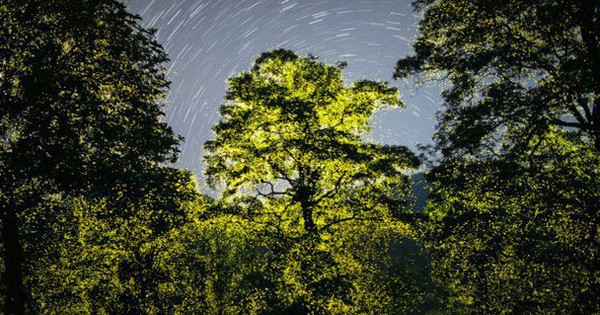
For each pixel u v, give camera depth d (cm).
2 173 1057
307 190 1877
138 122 1349
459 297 2422
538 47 1362
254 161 1808
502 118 1427
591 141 1439
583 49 1227
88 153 1234
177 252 2411
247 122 1831
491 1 1348
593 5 1197
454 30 1507
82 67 1295
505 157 1453
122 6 1375
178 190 1858
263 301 1814
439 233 1883
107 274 2133
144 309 2195
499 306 1867
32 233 1619
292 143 1708
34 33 1225
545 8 1238
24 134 1116
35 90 1055
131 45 1377
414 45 1628
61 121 1145
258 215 1845
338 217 1920
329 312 1752
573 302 1402
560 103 1278
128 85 1377
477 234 1691
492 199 1650
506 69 1429
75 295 2061
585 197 1297
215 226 1942
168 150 1424
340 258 1833
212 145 1866
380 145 1869
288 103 1731
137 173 1392
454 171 1614
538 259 1439
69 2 1279
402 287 1870
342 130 1961
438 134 1577
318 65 1942
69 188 1188
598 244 1315
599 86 1168
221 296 2525
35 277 1839
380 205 1844
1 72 1157
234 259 2442
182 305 2419
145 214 1786
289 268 1739
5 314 1195
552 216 1362
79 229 1886
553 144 1553
